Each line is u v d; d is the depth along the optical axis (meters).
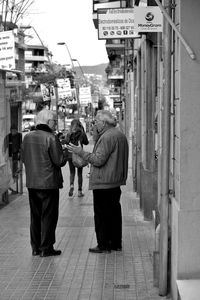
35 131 8.28
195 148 5.47
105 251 8.50
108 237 8.55
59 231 10.27
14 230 10.45
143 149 12.83
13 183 15.21
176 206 5.66
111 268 7.62
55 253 8.43
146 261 7.97
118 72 38.41
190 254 5.50
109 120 8.28
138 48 15.06
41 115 8.30
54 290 6.70
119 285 6.82
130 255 8.34
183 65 5.43
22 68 61.28
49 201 8.28
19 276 7.32
